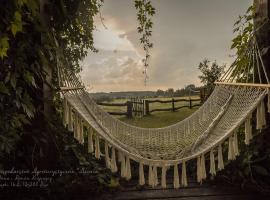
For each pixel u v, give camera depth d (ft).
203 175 7.36
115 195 8.38
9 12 5.75
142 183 7.30
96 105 9.27
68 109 7.13
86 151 9.62
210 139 8.38
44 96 7.23
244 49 9.28
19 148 7.17
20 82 6.76
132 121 25.94
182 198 8.07
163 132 10.16
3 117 6.16
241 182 8.91
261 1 8.50
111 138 8.41
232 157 7.27
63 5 8.20
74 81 8.50
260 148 8.75
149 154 9.06
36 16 6.66
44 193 7.48
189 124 10.00
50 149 7.71
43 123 7.28
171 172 10.55
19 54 6.32
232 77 9.18
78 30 9.48
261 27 8.44
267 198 7.98
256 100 7.14
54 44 7.32
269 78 8.41
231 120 7.99
